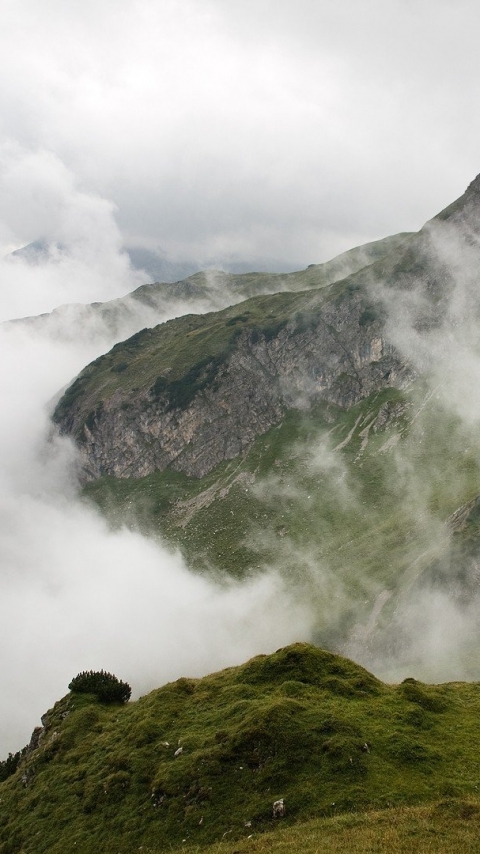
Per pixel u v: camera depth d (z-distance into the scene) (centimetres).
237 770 3950
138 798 4116
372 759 3766
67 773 4791
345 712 4366
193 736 4481
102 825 4012
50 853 3956
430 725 4244
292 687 4828
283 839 3166
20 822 4494
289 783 3712
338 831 3100
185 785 3981
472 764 3681
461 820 2953
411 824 2983
